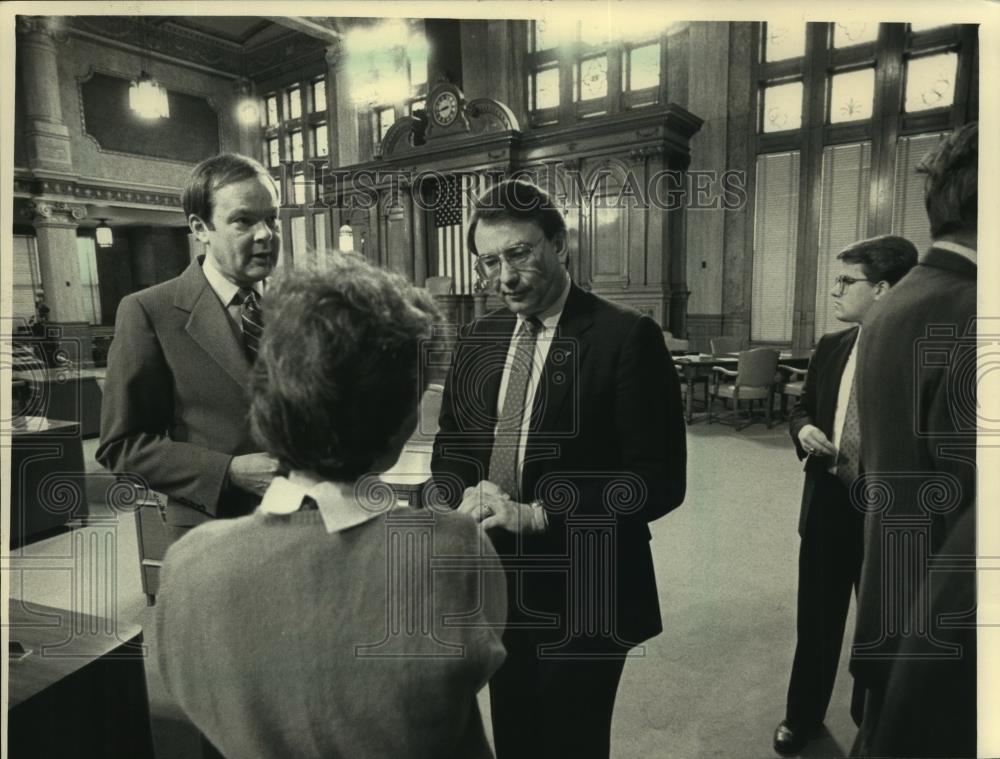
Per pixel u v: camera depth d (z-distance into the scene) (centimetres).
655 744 159
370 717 76
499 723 159
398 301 74
